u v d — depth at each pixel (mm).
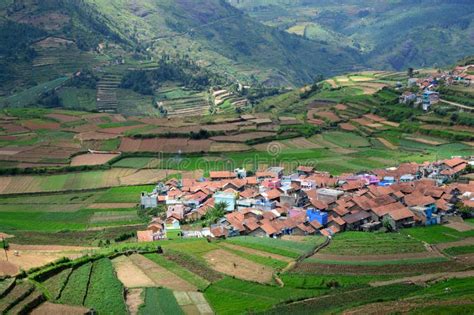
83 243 123562
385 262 104312
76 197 167625
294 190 159250
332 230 130125
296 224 131250
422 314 77875
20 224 142500
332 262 104938
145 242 123312
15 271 94062
